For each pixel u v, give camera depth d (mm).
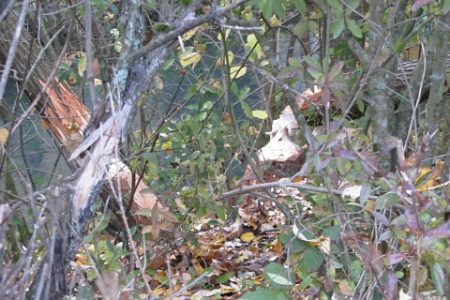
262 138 4215
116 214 3512
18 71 3086
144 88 2092
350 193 2469
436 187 2322
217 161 4031
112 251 2814
